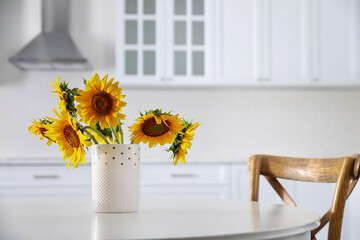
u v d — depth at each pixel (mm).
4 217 1082
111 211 1167
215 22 3662
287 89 4043
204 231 843
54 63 3652
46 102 3924
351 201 3266
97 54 3961
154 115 1160
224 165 3383
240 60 3660
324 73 3686
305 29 3688
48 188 3287
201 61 3660
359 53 3697
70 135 1129
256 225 923
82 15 3967
